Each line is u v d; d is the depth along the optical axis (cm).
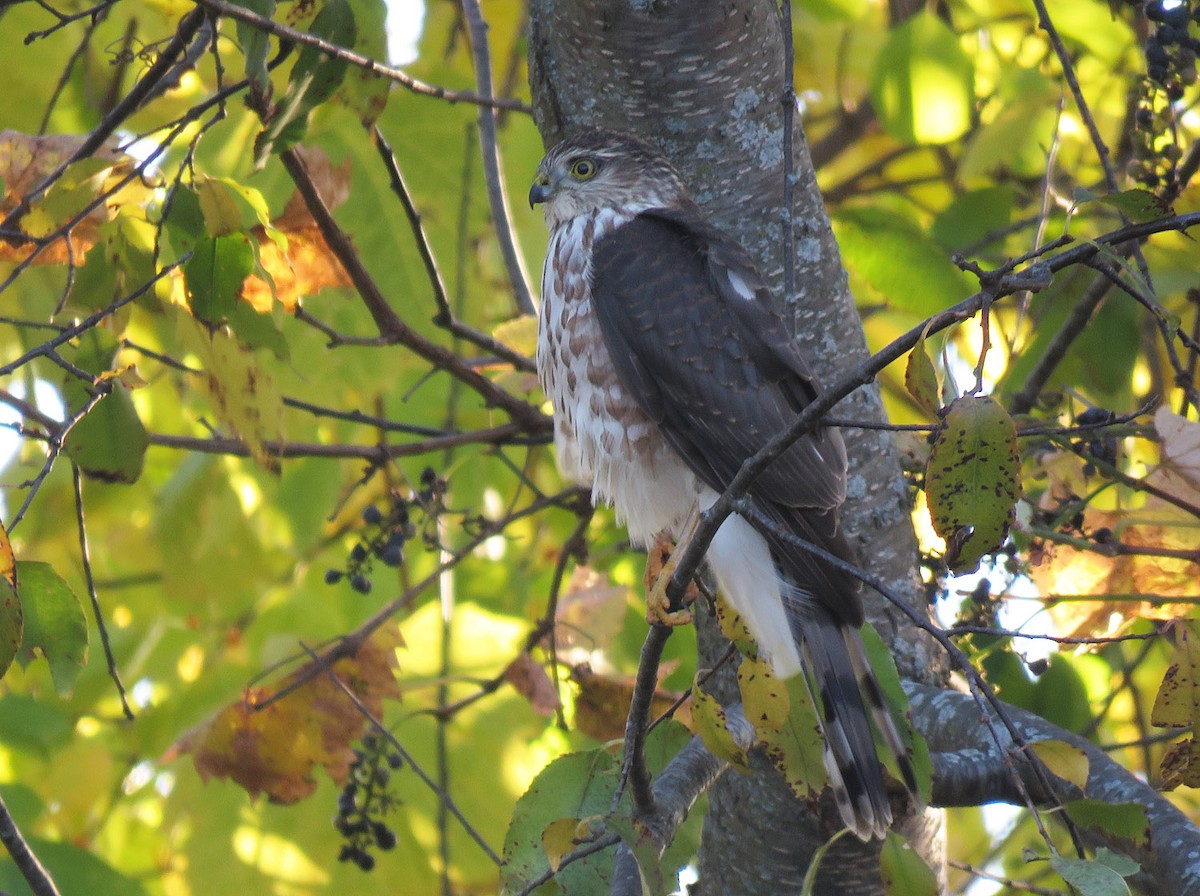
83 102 998
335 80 647
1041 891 616
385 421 899
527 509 907
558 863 510
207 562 1046
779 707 495
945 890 730
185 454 1107
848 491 721
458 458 1058
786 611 646
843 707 604
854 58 1125
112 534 1112
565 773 586
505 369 977
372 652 824
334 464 1052
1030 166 1059
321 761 814
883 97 995
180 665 1137
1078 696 847
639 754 534
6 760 1130
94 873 887
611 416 730
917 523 839
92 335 622
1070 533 720
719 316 707
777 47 740
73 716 1084
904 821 689
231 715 810
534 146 1048
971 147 961
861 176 1255
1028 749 517
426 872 965
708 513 486
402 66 972
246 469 1070
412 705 973
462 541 1105
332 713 812
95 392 585
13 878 855
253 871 973
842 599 630
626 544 1041
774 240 738
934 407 435
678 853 658
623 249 729
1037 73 1008
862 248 895
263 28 610
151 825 1173
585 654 902
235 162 951
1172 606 710
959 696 679
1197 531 700
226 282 612
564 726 830
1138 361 1065
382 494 1074
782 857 709
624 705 828
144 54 700
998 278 416
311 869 976
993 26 1124
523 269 956
